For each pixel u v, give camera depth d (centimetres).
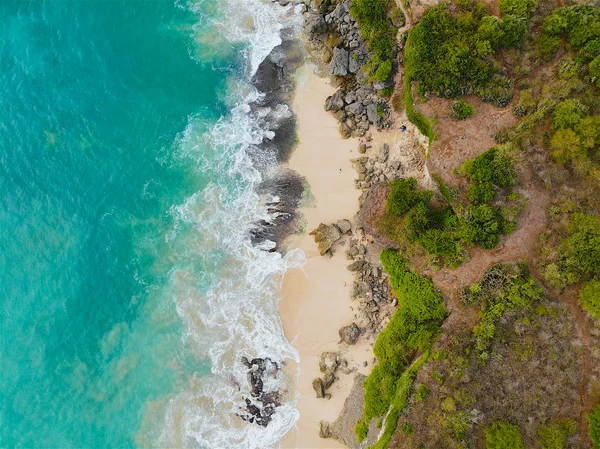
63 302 3797
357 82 3712
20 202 3872
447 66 3234
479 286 3138
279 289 3675
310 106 3791
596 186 3091
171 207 3862
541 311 3044
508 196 3155
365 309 3531
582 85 3114
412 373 3122
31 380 3712
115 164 3925
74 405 3688
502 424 2922
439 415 3002
